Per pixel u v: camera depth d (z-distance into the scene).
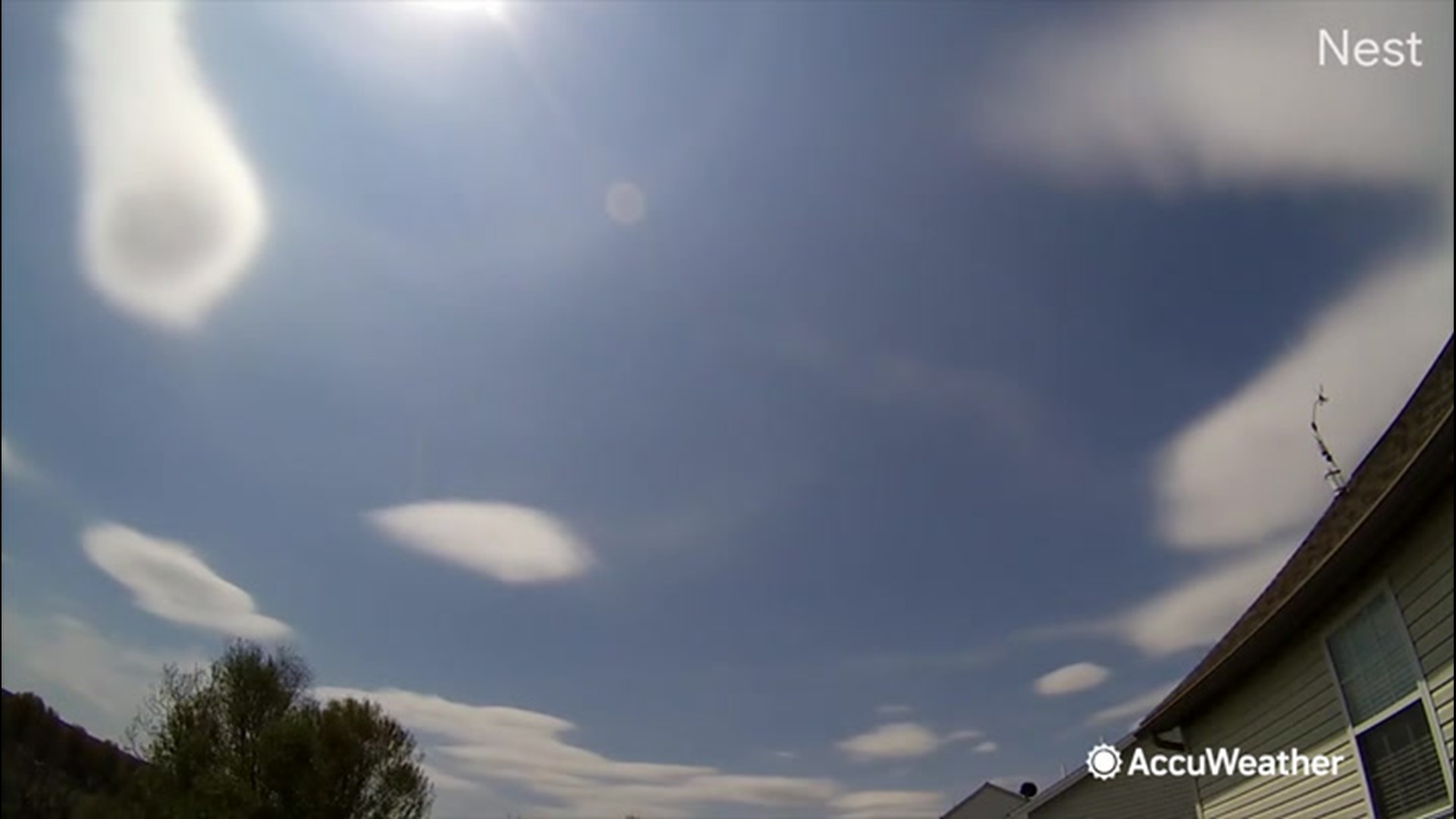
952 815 33.69
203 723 20.44
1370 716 6.78
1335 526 7.41
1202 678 9.09
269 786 19.92
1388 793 6.64
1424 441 5.33
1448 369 6.03
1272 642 7.90
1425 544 5.89
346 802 20.70
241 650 21.66
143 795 18.36
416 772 22.20
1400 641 6.30
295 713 21.00
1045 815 19.97
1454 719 5.73
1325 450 9.83
